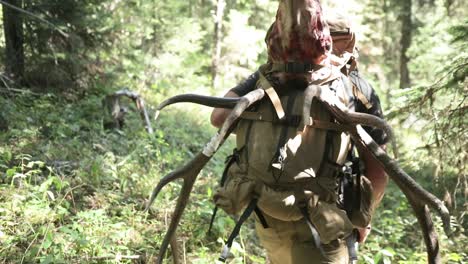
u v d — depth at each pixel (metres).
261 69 3.33
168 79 20.38
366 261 5.38
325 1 22.36
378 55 29.19
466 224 7.32
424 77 18.12
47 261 4.37
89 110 11.26
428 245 3.12
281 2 3.16
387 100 22.02
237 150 3.21
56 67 12.92
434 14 21.39
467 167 7.02
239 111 2.98
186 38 20.23
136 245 5.38
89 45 13.53
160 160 8.23
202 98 3.22
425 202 2.96
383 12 27.67
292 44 3.14
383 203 8.80
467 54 6.58
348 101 3.21
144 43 19.47
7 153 6.84
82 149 8.25
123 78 15.85
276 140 3.04
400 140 8.59
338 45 3.44
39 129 9.04
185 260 5.12
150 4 18.42
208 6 28.31
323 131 3.06
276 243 3.26
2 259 4.68
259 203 3.05
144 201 6.56
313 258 3.12
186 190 3.26
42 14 12.40
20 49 12.48
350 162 3.23
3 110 9.32
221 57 26.11
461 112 6.60
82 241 4.73
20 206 5.59
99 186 6.79
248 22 27.84
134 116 11.38
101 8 13.80
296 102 3.08
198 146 11.15
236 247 4.83
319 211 2.98
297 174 3.00
